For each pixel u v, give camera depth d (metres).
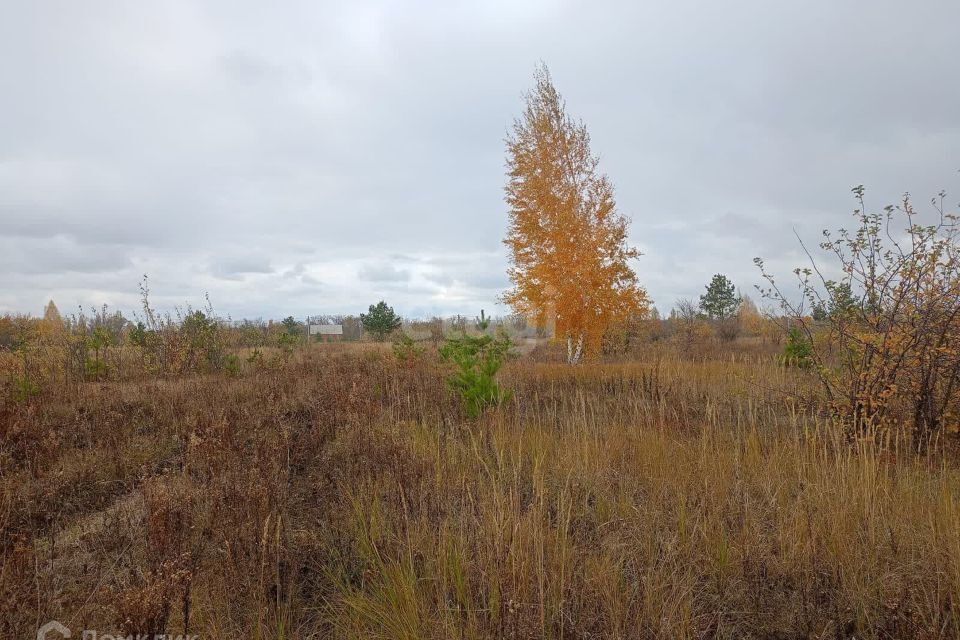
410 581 2.73
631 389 8.55
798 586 2.90
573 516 3.69
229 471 3.96
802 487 4.05
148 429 6.27
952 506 3.29
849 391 5.61
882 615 2.68
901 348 5.32
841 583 2.89
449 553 2.98
